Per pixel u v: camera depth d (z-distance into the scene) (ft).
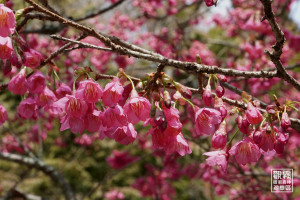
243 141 5.53
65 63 13.33
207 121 5.44
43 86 6.14
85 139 22.97
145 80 5.36
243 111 5.81
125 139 5.31
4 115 6.22
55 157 30.40
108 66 19.57
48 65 6.55
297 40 16.60
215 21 22.56
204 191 26.48
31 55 5.99
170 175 20.03
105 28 20.61
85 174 29.94
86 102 5.11
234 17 21.01
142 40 20.43
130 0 21.39
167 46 17.04
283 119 5.42
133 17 22.57
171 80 5.31
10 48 5.31
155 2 20.98
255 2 17.25
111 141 31.40
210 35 30.19
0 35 5.16
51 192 28.45
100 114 5.20
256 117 5.36
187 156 7.14
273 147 5.47
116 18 20.35
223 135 5.68
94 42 13.94
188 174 19.42
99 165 30.83
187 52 17.02
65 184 16.85
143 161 30.89
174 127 4.93
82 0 22.68
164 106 5.01
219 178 16.22
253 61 14.96
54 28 10.57
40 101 6.23
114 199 24.56
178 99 5.32
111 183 30.32
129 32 20.97
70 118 5.45
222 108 5.58
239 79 11.86
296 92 15.85
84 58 15.43
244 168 16.56
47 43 12.96
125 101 5.32
